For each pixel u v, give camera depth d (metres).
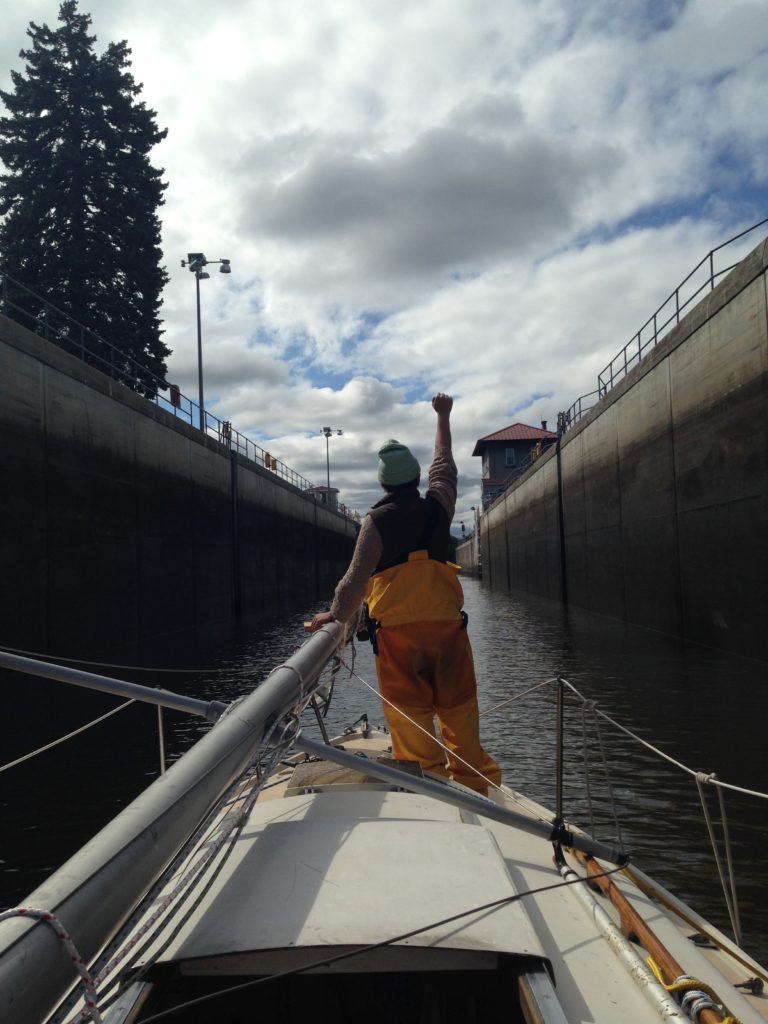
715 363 14.31
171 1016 1.49
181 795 1.26
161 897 1.64
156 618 20.52
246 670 15.12
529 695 11.51
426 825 1.90
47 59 30.78
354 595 2.74
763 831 6.07
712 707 10.17
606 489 23.69
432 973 1.67
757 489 12.70
